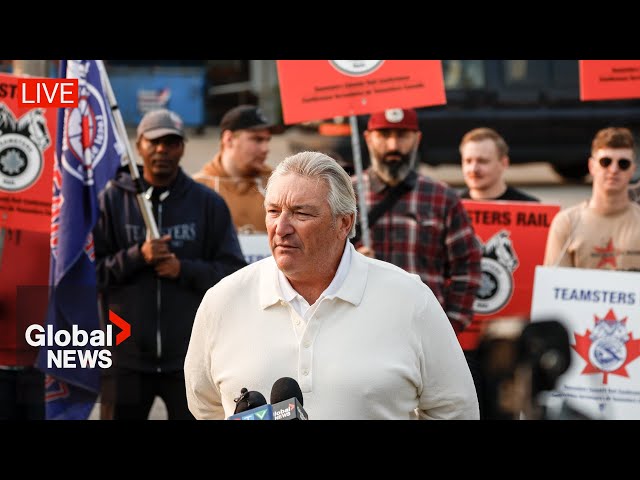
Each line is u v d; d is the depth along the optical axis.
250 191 12.59
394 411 6.05
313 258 5.97
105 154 10.66
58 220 10.50
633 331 10.93
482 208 11.93
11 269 10.69
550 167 21.02
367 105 11.55
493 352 11.56
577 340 11.04
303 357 6.05
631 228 11.92
